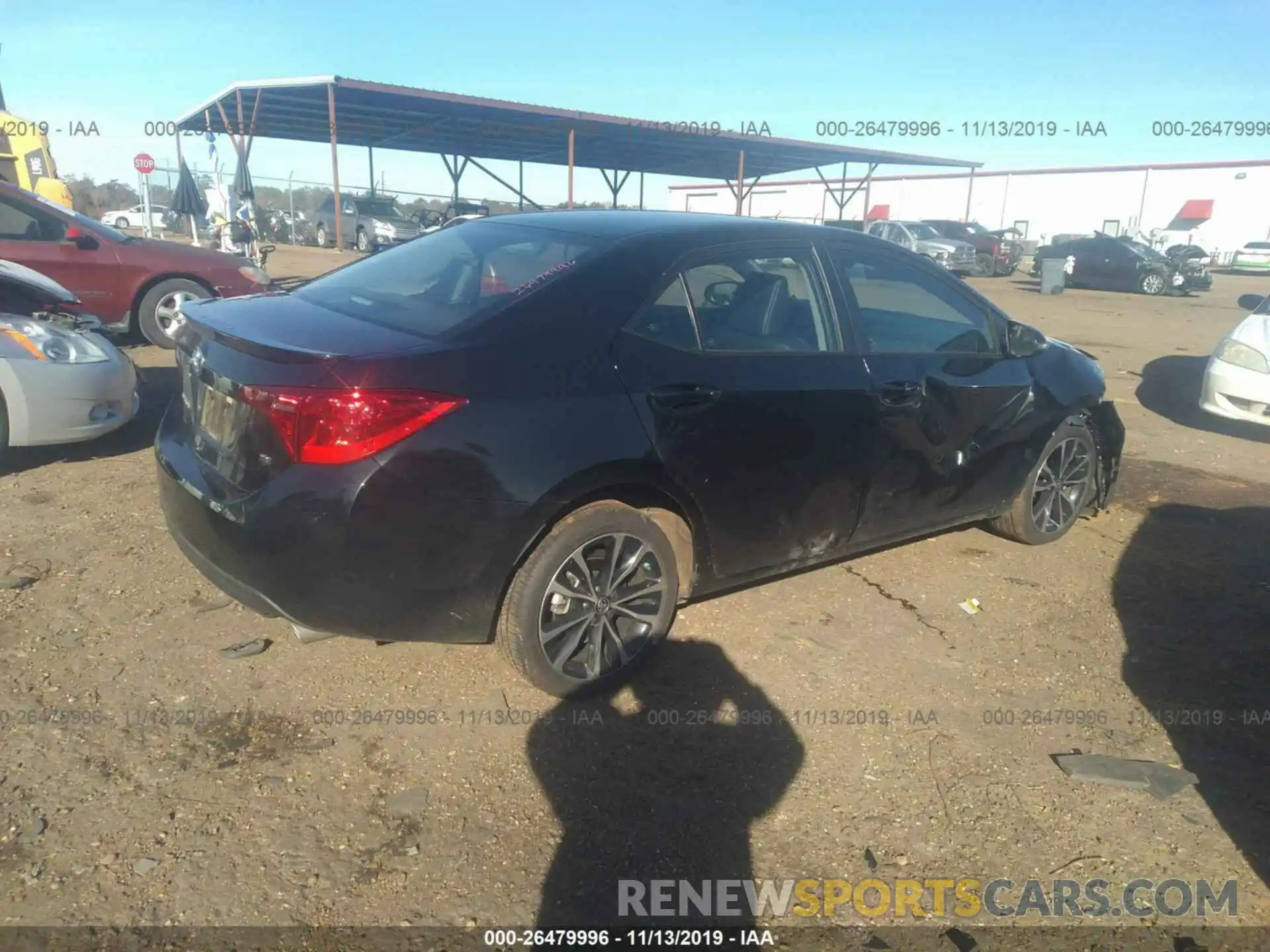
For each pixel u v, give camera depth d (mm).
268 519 2732
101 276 8453
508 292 3148
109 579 3939
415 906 2332
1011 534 4859
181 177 18688
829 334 3740
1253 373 7395
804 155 29250
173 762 2816
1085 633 3959
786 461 3521
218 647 3461
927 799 2840
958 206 51875
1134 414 8586
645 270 3295
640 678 3428
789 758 3006
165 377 7730
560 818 2670
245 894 2334
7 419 4965
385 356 2762
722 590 3643
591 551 3180
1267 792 2934
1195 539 5129
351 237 26328
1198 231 44719
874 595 4234
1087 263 25359
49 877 2346
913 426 3951
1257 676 3637
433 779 2807
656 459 3133
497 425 2828
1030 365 4574
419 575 2809
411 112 22281
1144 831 2738
